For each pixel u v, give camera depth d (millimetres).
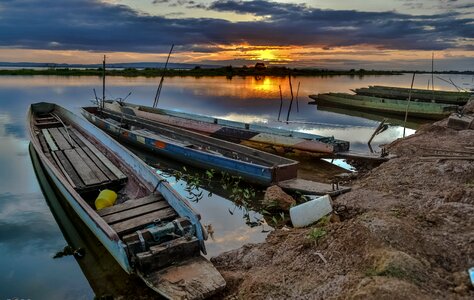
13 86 33469
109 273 5113
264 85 46719
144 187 7031
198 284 4270
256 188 8367
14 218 6965
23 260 5520
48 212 7250
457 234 4551
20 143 12703
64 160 8727
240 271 4898
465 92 24078
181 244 4680
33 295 4684
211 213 7238
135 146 12086
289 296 3971
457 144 10750
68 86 34781
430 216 5141
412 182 7543
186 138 11383
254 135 11969
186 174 9602
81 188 7012
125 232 5262
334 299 3566
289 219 6719
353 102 23422
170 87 38594
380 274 3662
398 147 11117
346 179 9016
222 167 8945
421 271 3658
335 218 6051
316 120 19531
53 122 13234
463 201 5660
